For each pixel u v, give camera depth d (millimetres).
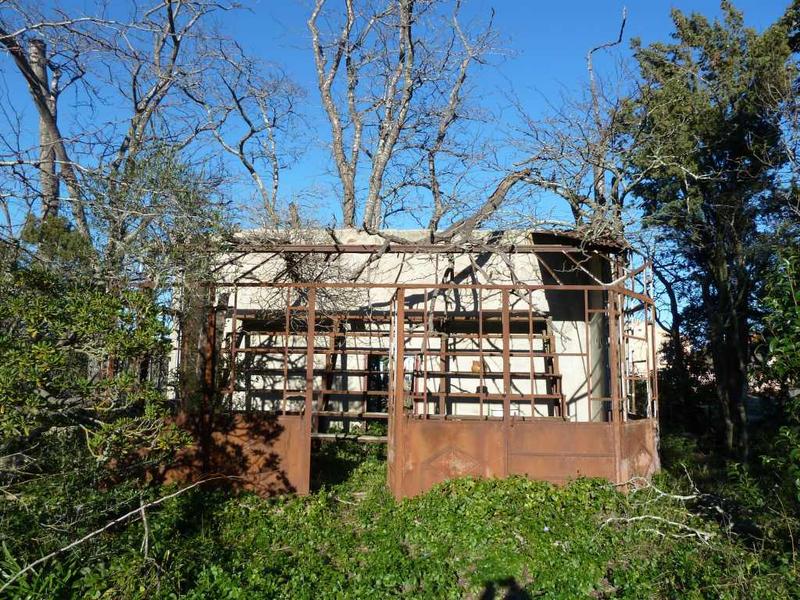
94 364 6254
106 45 12922
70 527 6012
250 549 7473
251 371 13352
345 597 6363
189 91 15961
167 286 9281
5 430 5102
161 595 5844
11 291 5875
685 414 20750
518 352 12242
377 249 12508
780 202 15734
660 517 7879
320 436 12273
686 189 17047
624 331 11602
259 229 13375
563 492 8906
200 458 9812
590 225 12836
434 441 9539
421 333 12789
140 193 9336
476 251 12734
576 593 6566
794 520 6883
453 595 6547
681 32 18703
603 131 15688
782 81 14992
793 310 5723
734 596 6047
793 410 6125
